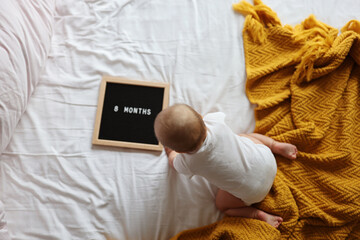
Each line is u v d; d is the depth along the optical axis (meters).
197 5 1.20
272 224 0.95
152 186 1.04
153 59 1.15
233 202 0.99
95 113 1.09
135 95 1.11
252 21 1.17
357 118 1.09
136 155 1.07
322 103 1.09
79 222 1.00
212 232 0.99
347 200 0.97
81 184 1.02
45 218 1.00
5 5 0.96
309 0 1.22
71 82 1.10
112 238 1.01
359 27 1.16
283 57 1.15
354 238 0.99
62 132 1.07
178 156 0.92
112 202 1.02
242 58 1.16
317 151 1.06
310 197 1.01
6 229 0.94
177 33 1.17
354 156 1.04
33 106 1.08
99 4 1.18
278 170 1.05
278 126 1.08
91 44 1.15
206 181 1.05
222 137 0.85
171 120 0.75
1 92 0.92
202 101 1.12
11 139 1.04
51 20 1.12
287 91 1.12
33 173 1.03
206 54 1.16
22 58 0.99
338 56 1.07
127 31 1.17
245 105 1.13
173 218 1.02
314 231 0.99
